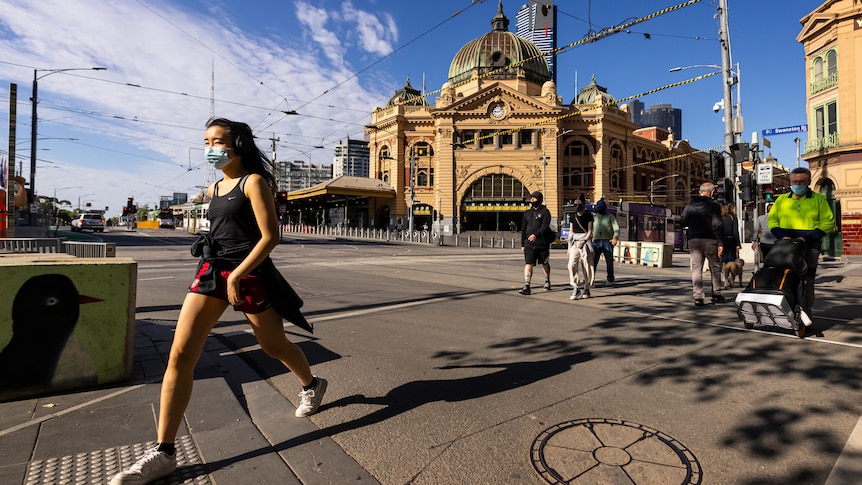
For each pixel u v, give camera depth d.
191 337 2.31
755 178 15.47
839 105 23.31
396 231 47.19
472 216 50.97
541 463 2.35
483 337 4.95
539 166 47.59
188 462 2.35
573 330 5.25
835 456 2.39
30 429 2.60
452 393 3.33
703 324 5.53
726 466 2.32
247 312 2.56
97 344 3.26
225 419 2.83
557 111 47.28
